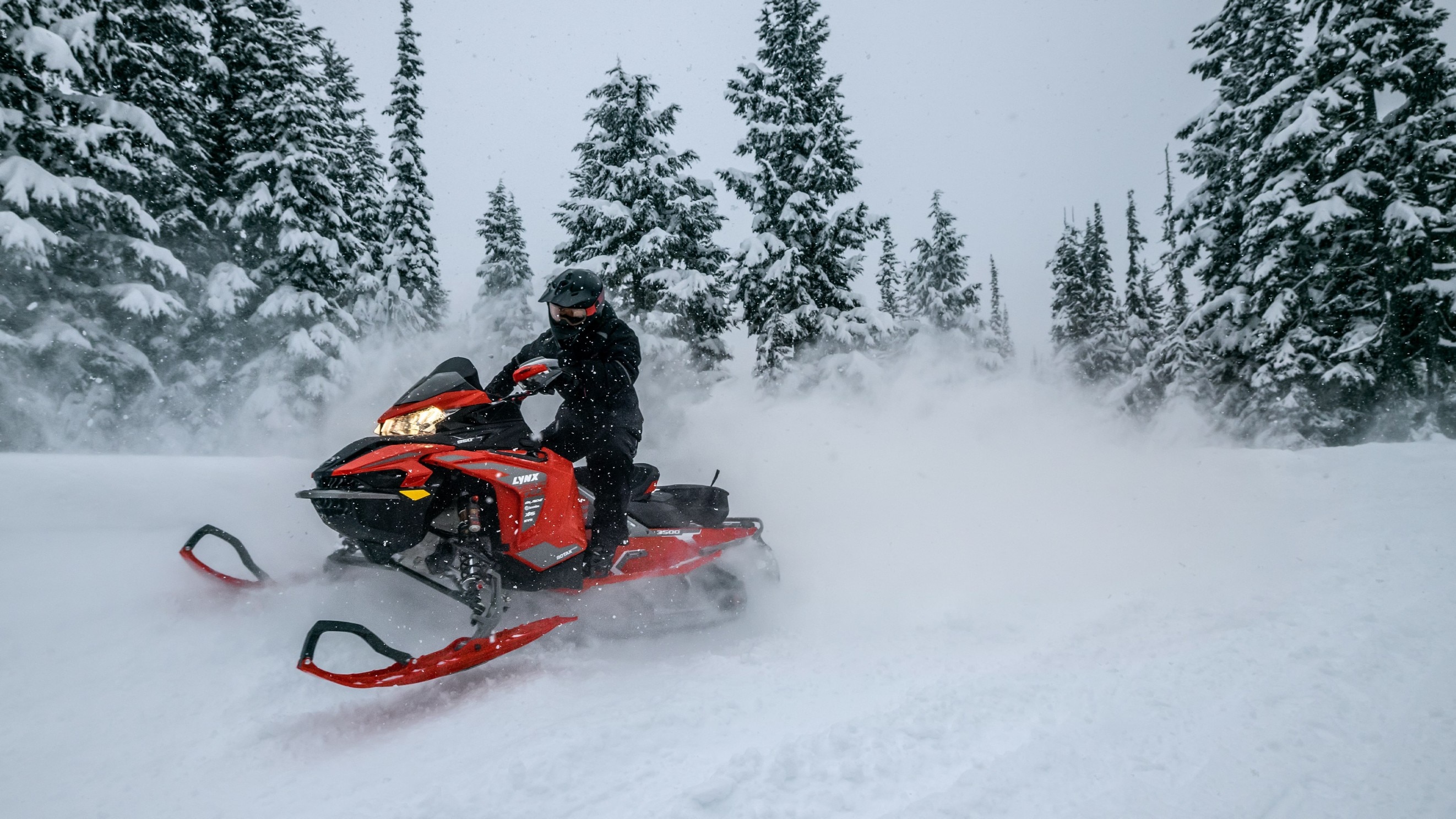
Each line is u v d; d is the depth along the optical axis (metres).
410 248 24.48
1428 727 2.64
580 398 3.99
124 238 15.16
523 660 3.59
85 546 4.02
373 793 2.40
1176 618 4.05
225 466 5.82
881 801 2.31
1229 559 5.22
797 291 19.20
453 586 3.55
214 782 2.48
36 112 14.19
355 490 3.26
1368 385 18.19
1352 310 18.72
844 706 3.13
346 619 3.70
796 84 19.59
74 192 13.73
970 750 2.63
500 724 2.91
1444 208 18.77
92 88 14.82
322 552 4.54
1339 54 18.03
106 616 3.46
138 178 15.22
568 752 2.62
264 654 3.37
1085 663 3.44
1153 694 3.02
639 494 4.33
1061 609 4.45
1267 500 7.14
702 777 2.48
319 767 2.59
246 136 19.41
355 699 3.12
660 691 3.29
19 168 13.33
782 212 19.09
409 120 24.78
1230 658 3.36
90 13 14.62
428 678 3.04
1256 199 18.86
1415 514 5.97
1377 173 17.83
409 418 3.46
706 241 21.08
